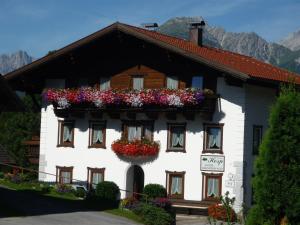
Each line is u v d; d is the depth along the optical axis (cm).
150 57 3039
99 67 3181
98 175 3167
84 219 2202
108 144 3144
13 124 4953
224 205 1382
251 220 1259
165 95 2831
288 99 1246
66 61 3219
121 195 3073
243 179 2809
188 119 2903
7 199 2531
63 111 3191
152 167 3008
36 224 1980
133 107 2961
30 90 3384
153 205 2469
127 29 2920
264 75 2891
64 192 2959
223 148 2845
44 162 3328
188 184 2917
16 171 3331
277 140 1237
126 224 2208
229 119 2831
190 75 2925
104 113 3139
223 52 3475
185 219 2750
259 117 2930
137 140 3006
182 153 2938
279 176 1223
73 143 3250
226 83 2817
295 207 1200
